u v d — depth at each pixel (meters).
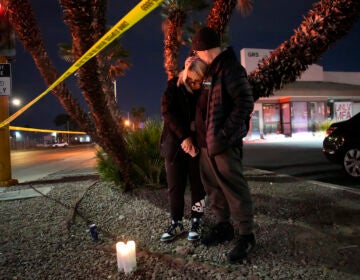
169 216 3.97
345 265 2.55
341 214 3.73
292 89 20.23
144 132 5.86
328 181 6.17
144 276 2.51
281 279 2.37
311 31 2.53
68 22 3.39
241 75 2.55
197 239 3.11
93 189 5.87
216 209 3.02
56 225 3.88
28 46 4.57
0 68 7.45
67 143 62.03
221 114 2.60
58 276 2.58
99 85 4.24
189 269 2.57
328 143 6.70
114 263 2.77
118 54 12.35
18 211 4.68
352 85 23.50
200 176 3.14
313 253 2.78
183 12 6.66
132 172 5.37
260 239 3.11
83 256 2.95
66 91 5.12
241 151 2.78
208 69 2.75
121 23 1.86
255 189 5.17
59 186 6.61
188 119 3.06
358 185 5.72
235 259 2.63
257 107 21.25
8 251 3.13
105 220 4.00
